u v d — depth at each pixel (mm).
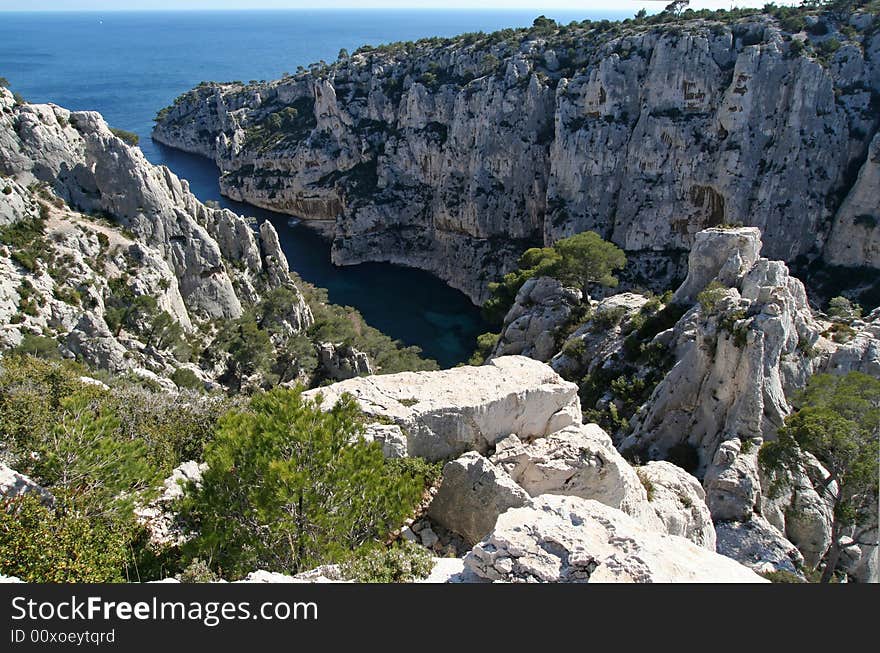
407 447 24344
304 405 19203
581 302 69625
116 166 74250
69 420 20781
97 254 68250
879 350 46469
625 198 116875
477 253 135250
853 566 34312
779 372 42031
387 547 20688
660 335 51469
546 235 124375
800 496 35938
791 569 31516
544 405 27516
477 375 28109
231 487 18016
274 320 79062
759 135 106688
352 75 169250
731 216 107562
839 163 104062
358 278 142000
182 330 69375
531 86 127875
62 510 18266
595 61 121188
